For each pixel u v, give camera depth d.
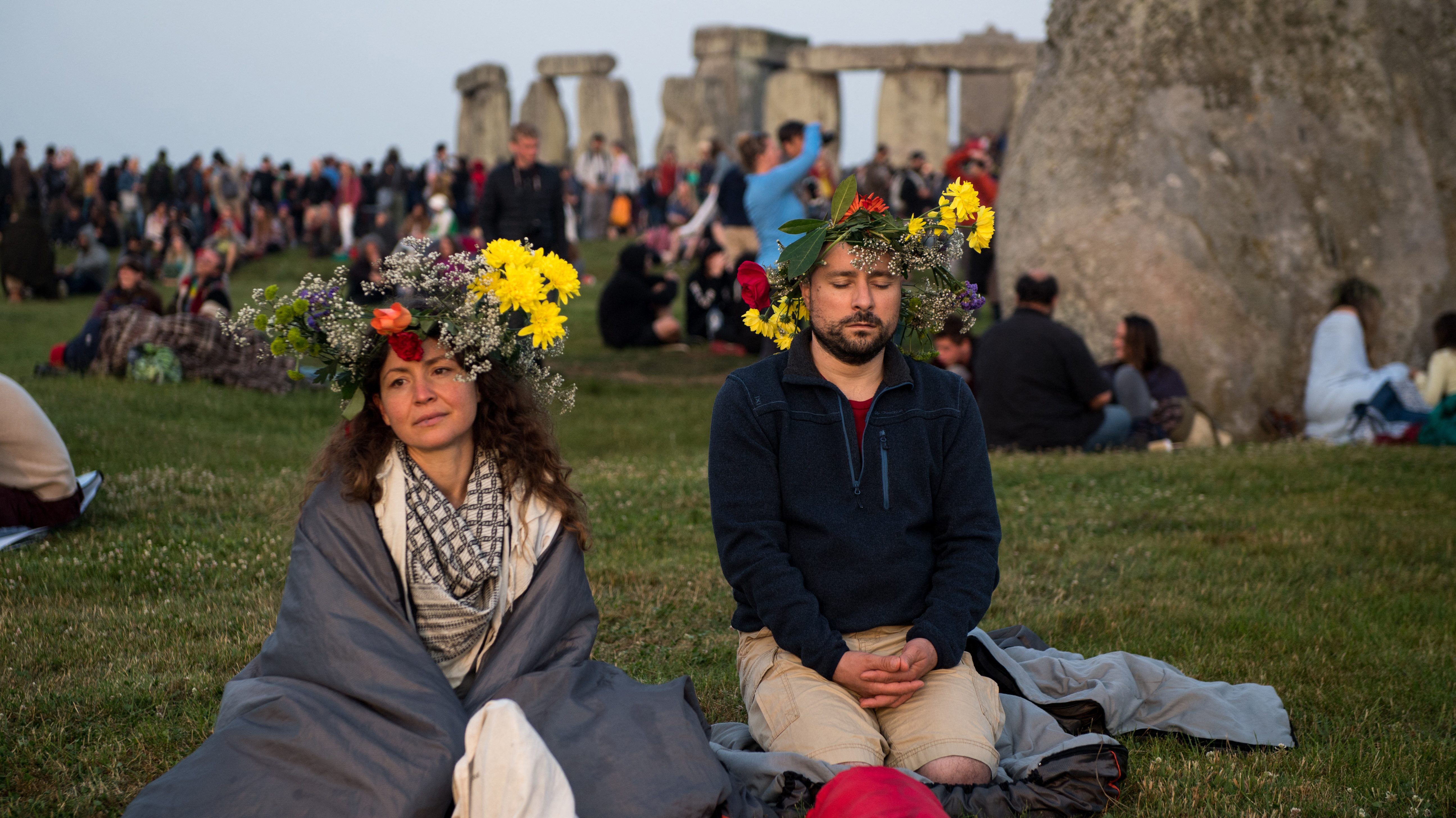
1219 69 11.88
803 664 3.53
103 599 5.18
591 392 12.57
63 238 28.69
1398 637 4.94
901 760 3.43
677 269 25.38
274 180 30.47
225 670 4.38
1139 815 3.33
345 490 3.24
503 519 3.36
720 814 3.07
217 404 10.34
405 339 3.16
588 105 39.66
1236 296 11.25
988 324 17.59
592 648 3.52
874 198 3.62
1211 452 9.40
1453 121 11.84
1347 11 11.80
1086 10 12.64
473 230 12.91
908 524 3.59
